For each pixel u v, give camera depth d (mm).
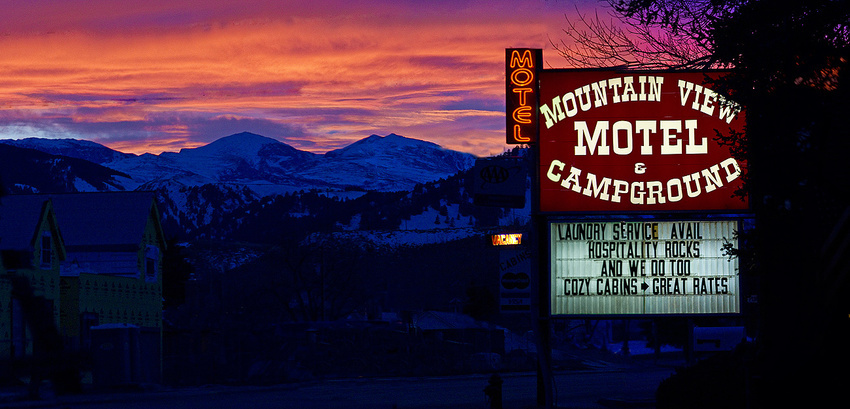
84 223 51094
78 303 42938
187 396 33656
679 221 21844
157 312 53375
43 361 32500
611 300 21828
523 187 24312
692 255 21703
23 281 36844
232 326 59750
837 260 15062
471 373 57719
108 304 46438
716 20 16531
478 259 157125
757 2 15266
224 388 39125
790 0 14641
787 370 15805
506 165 24391
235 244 186250
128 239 50312
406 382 46844
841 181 15047
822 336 15391
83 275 43781
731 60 16328
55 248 42062
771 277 16234
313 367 53500
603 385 42812
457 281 146750
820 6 14391
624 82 22359
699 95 22125
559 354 85062
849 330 15219
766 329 16312
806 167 15461
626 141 22250
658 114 22219
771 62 15039
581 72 22453
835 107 14852
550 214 22297
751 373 16281
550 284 22000
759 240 16391
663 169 22109
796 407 15594
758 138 16250
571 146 22375
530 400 32375
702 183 21969
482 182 24406
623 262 21859
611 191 22188
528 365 69500
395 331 61406
